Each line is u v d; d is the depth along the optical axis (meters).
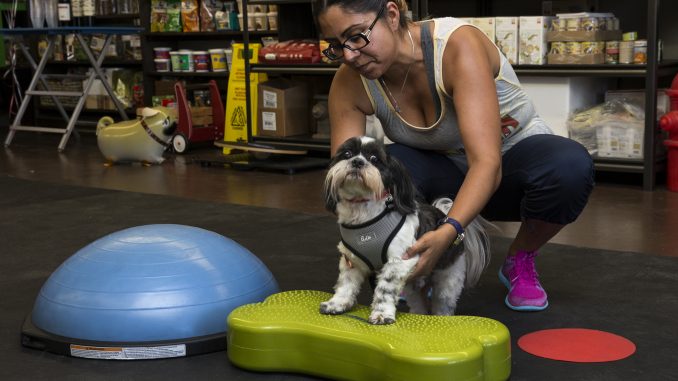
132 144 5.88
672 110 4.45
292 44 5.78
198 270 2.21
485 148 1.99
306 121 6.04
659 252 3.18
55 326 2.17
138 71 7.91
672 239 3.39
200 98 6.88
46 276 2.99
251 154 5.99
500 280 2.77
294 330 1.95
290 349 1.96
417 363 1.71
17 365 2.10
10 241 3.59
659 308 2.46
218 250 2.31
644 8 5.17
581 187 2.25
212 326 2.15
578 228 3.63
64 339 2.14
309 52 5.63
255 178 5.24
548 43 4.74
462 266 2.08
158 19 7.28
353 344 1.85
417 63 2.16
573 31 4.59
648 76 4.39
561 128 4.75
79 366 2.08
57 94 6.99
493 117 2.03
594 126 4.65
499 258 3.12
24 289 2.81
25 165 6.03
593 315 2.41
